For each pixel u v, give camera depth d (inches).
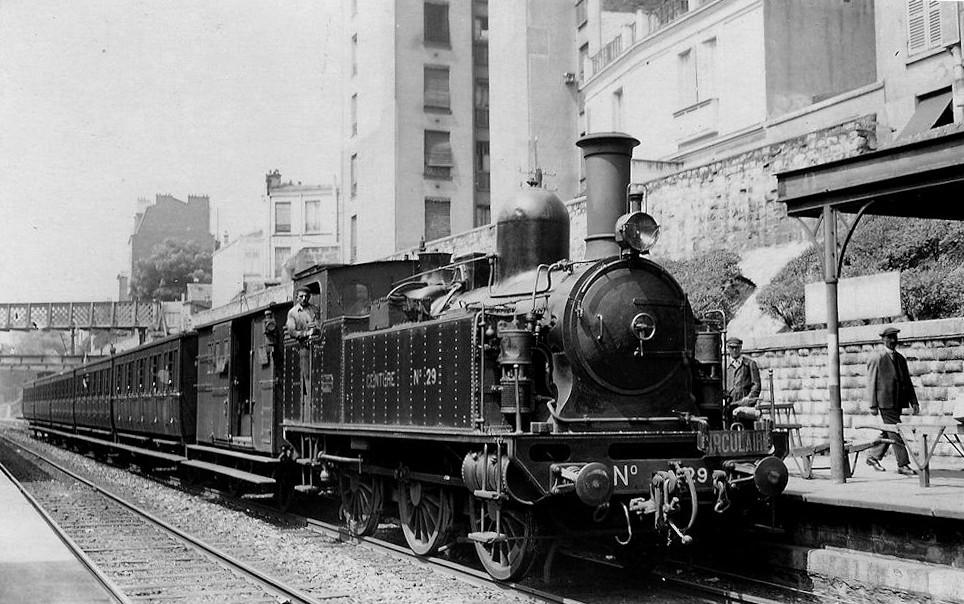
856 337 585.0
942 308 591.8
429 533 435.2
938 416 542.6
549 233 423.2
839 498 365.4
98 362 1237.1
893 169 406.3
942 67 759.7
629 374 375.2
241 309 1657.2
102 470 1015.6
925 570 321.1
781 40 912.3
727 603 349.4
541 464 346.6
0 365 2342.5
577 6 1337.4
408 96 1489.9
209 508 651.5
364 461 489.7
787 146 693.3
